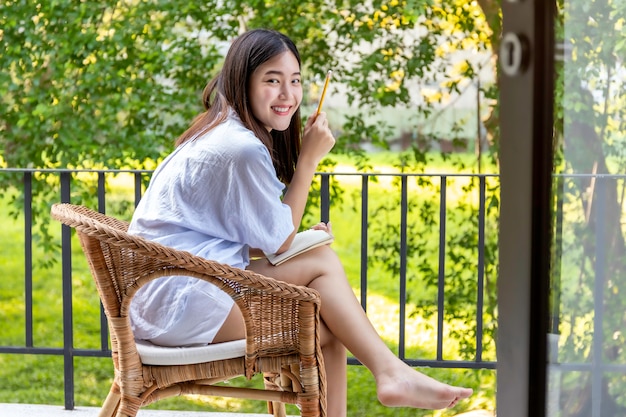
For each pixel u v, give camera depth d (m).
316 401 2.01
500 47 1.07
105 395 6.26
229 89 2.27
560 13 1.07
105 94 6.09
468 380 5.84
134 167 6.18
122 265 1.93
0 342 7.19
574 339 1.17
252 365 1.98
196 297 2.06
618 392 1.17
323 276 2.19
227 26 6.05
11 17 6.03
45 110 6.02
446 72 6.00
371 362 2.10
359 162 6.08
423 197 6.31
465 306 5.89
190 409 5.82
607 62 1.10
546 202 1.05
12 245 8.37
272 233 2.14
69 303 3.15
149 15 6.00
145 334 2.10
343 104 6.07
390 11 5.84
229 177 2.11
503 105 1.07
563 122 1.09
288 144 2.46
